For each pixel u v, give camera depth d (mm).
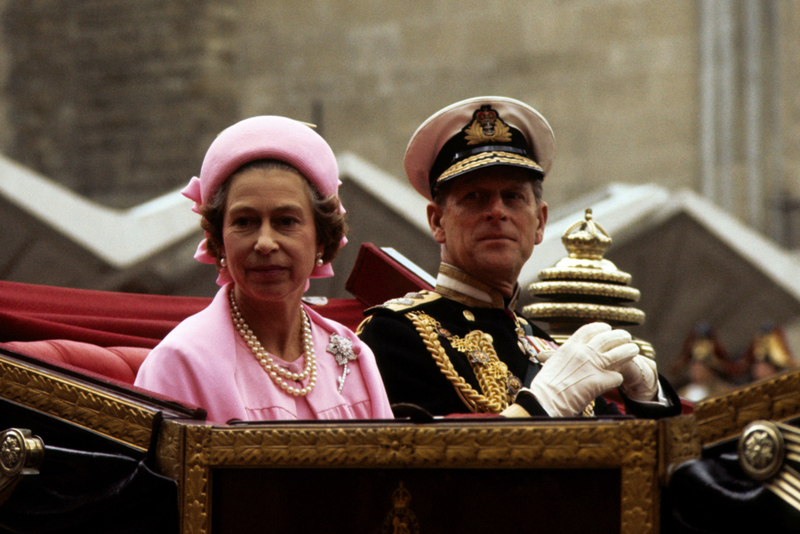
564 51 30516
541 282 7172
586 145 30078
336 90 32594
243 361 4203
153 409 3451
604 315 6855
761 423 2686
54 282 17531
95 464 3504
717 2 29078
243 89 33312
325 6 32844
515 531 3002
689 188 29078
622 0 30062
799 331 26344
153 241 17625
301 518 3227
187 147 32781
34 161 34156
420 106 31859
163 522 3340
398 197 17641
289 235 4102
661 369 22141
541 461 2967
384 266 6742
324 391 4371
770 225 28344
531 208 5715
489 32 31297
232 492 3322
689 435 2904
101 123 33625
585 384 4250
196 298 6234
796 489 2598
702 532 2770
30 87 34500
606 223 19859
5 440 3566
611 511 2926
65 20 34281
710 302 21734
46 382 3703
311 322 4562
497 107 5777
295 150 4145
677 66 29453
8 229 16875
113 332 5598
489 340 5555
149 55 33406
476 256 5625
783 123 28641
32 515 3633
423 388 5316
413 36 32062
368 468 3164
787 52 28750
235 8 33531
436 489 3096
